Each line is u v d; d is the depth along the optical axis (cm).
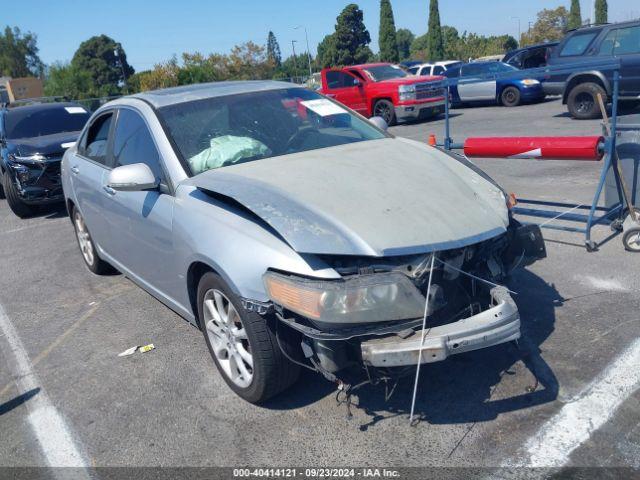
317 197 329
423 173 366
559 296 461
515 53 2053
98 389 398
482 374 366
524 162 965
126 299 552
